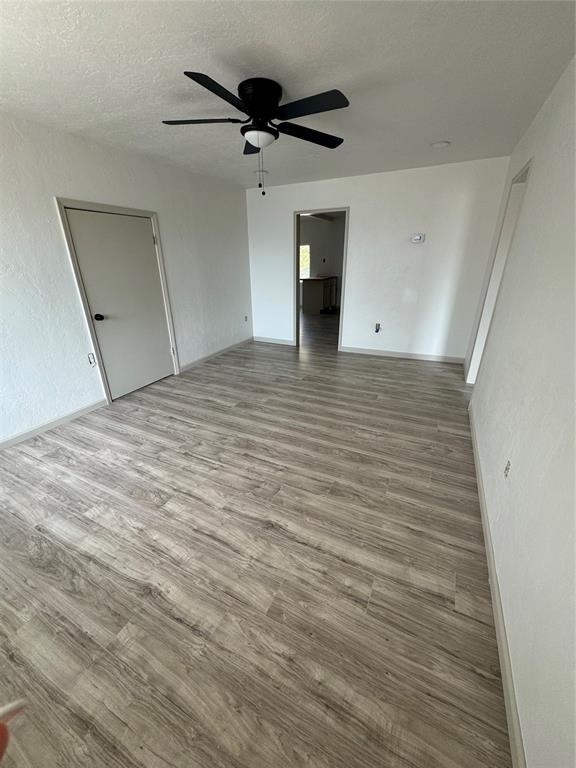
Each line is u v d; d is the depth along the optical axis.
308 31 1.54
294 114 1.92
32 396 2.77
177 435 2.82
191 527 1.85
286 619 1.38
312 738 1.04
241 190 4.98
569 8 1.39
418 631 1.33
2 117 2.34
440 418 3.06
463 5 1.39
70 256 2.88
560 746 0.77
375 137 2.91
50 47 1.63
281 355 5.08
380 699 1.13
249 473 2.31
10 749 1.03
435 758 1.00
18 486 2.20
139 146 3.08
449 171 3.85
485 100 2.20
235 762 1.00
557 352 1.27
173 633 1.34
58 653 1.28
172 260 3.95
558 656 0.85
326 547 1.72
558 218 1.54
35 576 1.58
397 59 1.76
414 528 1.83
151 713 1.11
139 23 1.47
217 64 1.79
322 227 8.71
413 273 4.43
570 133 1.57
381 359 4.83
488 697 1.14
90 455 2.54
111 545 1.74
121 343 3.50
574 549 0.88
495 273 3.36
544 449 1.24
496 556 1.52
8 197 2.43
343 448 2.60
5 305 2.52
